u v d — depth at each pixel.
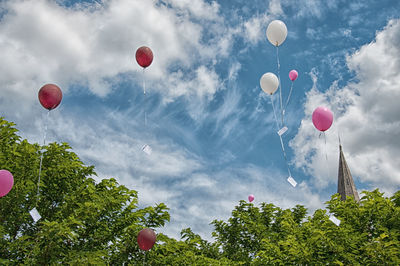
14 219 12.31
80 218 12.12
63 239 11.75
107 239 13.70
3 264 10.73
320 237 13.35
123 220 13.98
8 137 13.67
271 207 21.11
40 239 11.38
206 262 15.77
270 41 12.27
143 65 11.45
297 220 20.61
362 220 14.94
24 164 12.87
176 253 14.55
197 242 15.88
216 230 20.95
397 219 14.06
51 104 9.79
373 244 12.50
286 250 14.20
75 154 14.95
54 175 13.84
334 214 15.73
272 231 19.83
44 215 13.16
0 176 8.58
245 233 20.42
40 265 11.12
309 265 13.19
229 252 20.00
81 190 13.38
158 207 14.98
